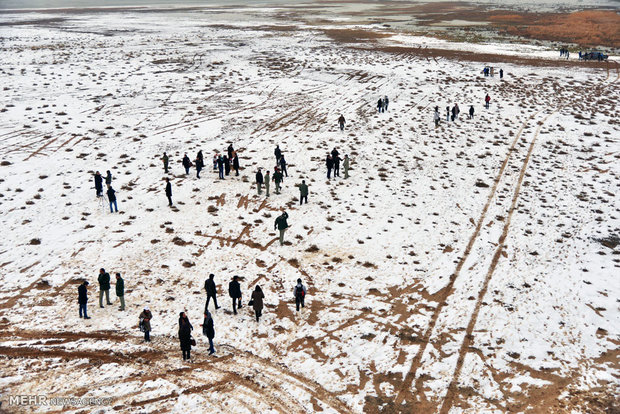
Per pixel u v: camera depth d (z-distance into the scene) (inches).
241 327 606.2
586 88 1855.3
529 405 485.1
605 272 748.0
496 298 676.1
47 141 1231.5
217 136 1331.2
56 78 1817.2
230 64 2165.4
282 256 780.0
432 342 583.8
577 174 1152.8
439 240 843.4
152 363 531.5
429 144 1327.5
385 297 676.7
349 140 1333.7
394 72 2042.3
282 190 1029.2
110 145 1234.6
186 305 647.1
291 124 1446.9
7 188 974.4
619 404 482.6
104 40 2778.1
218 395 488.1
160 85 1788.9
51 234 816.9
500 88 1844.2
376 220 911.7
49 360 523.2
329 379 521.0
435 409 480.7
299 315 635.5
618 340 589.9
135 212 909.8
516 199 1017.5
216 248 797.9
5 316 601.6
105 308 631.2
